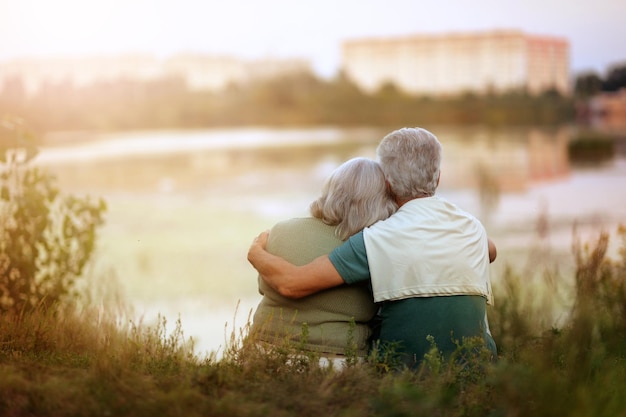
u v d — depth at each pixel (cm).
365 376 263
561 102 6388
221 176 4025
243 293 1345
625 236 466
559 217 2097
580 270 423
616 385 261
